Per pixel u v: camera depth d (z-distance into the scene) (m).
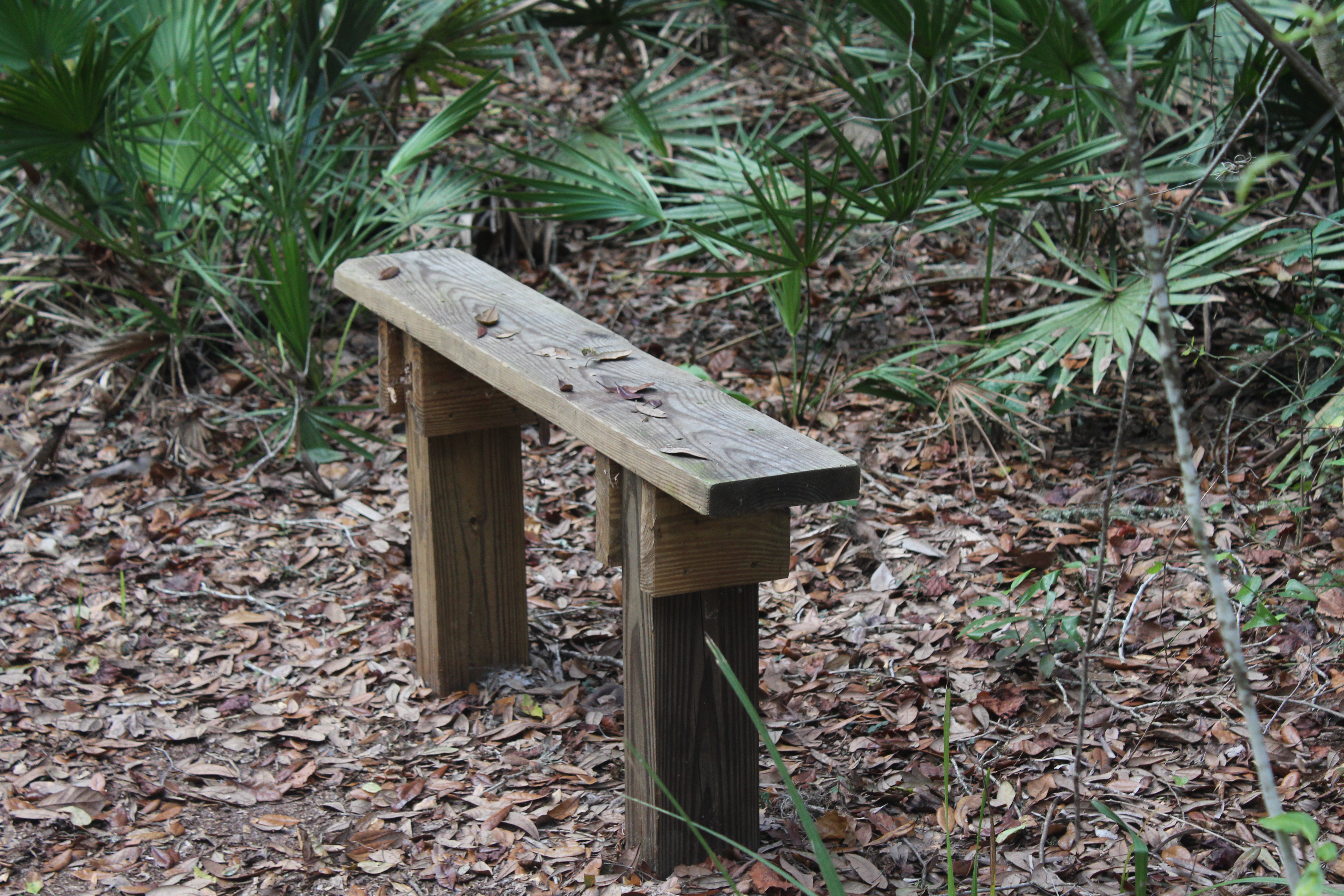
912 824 2.76
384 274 3.44
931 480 4.50
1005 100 5.08
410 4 6.45
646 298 6.21
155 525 4.45
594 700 3.37
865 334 5.66
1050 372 4.82
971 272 6.00
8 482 4.63
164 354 5.30
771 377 5.39
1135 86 1.57
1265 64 4.14
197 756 3.20
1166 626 3.45
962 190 5.21
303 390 5.02
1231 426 4.43
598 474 2.52
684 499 2.13
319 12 5.74
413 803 2.98
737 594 2.48
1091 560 3.83
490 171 4.98
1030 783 2.86
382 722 3.33
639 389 2.53
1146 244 1.62
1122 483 4.29
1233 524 3.90
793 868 2.62
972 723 3.13
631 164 5.37
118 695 3.48
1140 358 4.94
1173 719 3.06
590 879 2.64
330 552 4.31
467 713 3.34
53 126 4.86
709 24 8.79
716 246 4.96
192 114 5.21
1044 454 4.50
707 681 2.51
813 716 3.22
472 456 3.28
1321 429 3.88
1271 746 2.91
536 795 2.97
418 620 3.48
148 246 5.63
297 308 4.82
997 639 3.46
